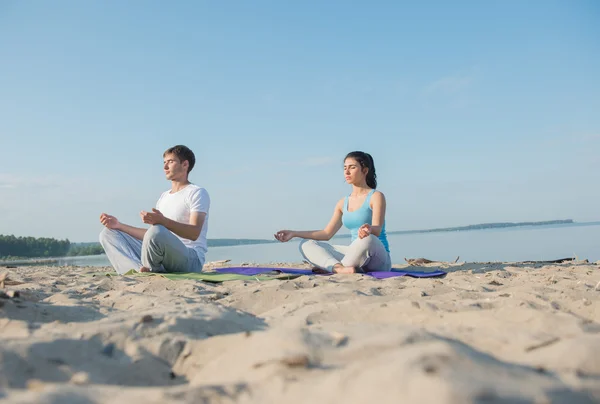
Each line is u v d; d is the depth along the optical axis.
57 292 2.81
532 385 0.80
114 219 4.53
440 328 1.56
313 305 2.25
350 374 0.89
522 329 1.47
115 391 0.93
